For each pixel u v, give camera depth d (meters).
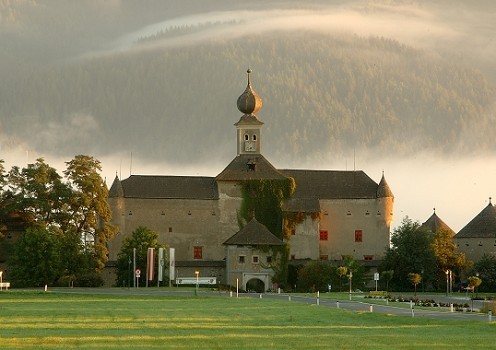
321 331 102.75
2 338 90.38
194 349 83.69
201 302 163.38
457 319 123.56
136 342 88.44
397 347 87.06
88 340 89.62
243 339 92.56
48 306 147.50
